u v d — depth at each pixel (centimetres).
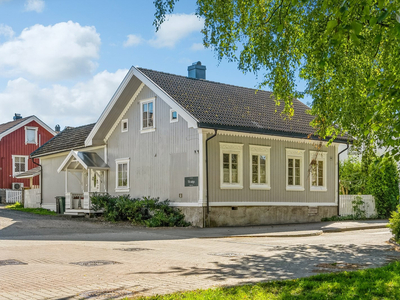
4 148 4559
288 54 1317
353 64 1260
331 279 851
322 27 1130
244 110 2534
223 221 2248
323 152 2786
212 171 2225
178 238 1736
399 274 888
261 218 2411
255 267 1029
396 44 1054
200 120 2164
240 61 1335
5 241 1510
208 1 1241
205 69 2936
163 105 2438
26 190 3606
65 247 1340
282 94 1366
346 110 1296
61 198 2947
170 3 1238
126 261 1091
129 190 2641
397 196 2916
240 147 2347
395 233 1514
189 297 696
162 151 2427
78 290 763
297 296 719
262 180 2452
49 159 3397
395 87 671
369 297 719
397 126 678
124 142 2705
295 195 2606
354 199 2898
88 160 2767
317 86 1358
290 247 1430
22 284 801
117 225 2289
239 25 1283
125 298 695
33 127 4766
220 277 901
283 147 2567
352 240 1659
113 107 2670
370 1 570
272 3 1287
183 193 2278
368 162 1441
